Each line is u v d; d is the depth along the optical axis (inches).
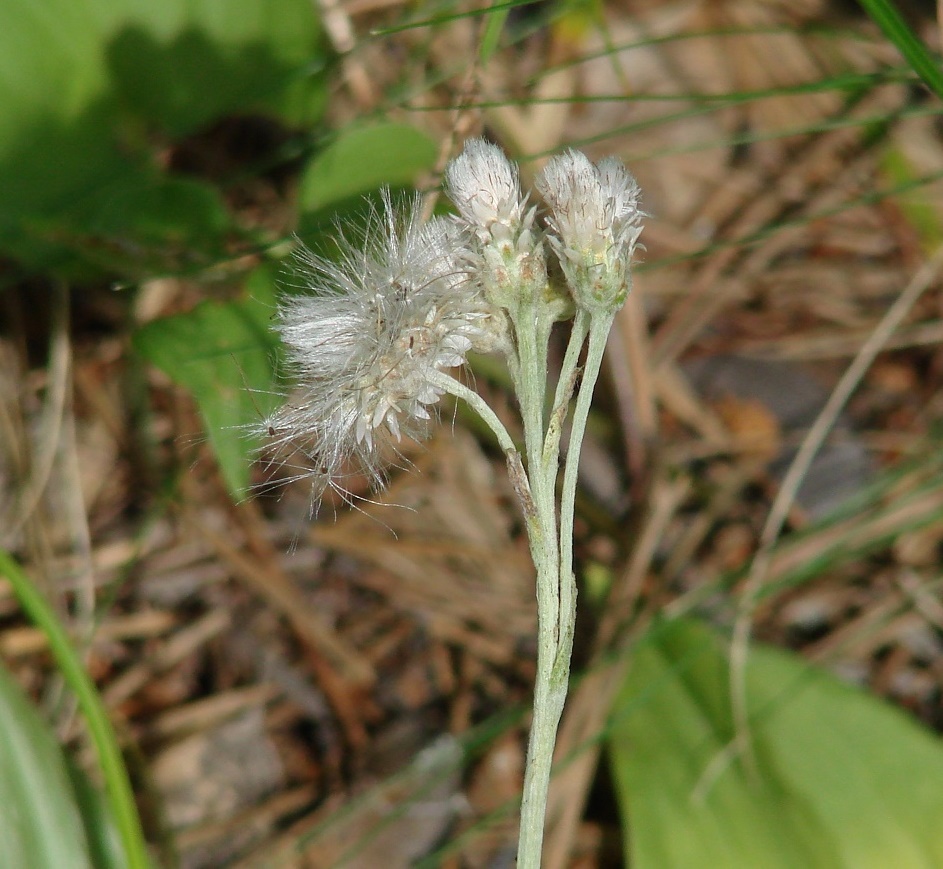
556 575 4.9
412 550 8.3
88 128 7.2
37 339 8.5
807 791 6.2
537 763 4.9
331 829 7.2
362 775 7.4
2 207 7.1
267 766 7.5
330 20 7.8
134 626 7.9
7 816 5.6
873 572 8.3
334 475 5.3
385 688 7.9
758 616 8.2
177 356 5.9
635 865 6.1
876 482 8.3
